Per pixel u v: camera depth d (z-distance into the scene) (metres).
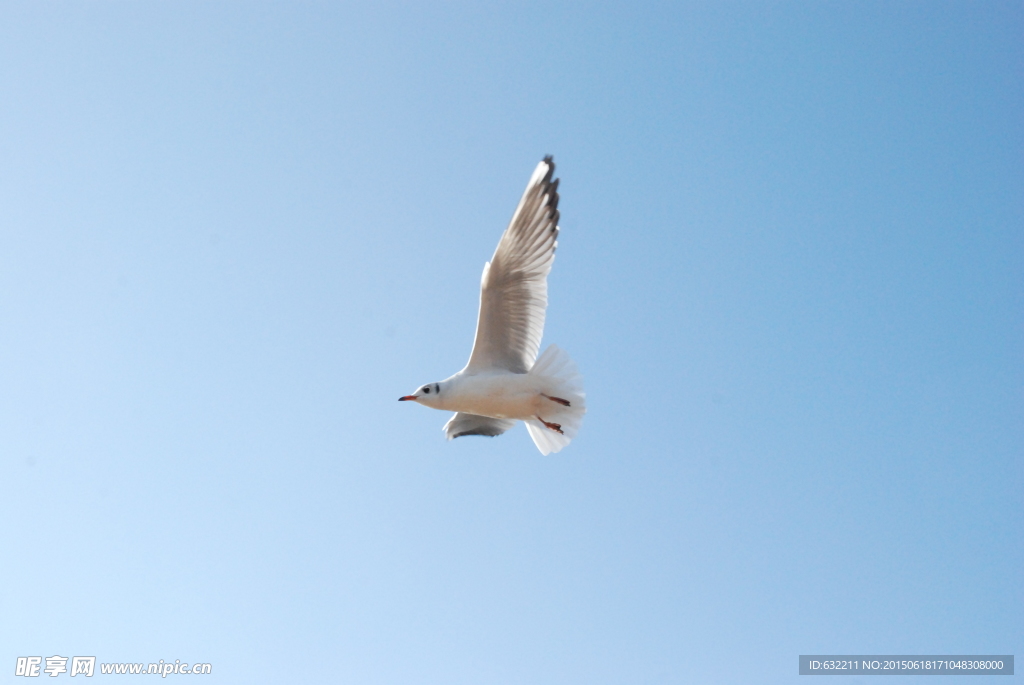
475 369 9.62
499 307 9.54
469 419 10.66
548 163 9.42
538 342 9.62
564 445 9.47
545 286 9.55
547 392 9.32
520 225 9.35
